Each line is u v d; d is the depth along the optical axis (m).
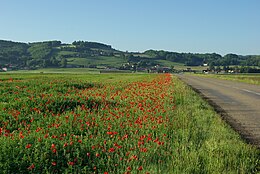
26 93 19.28
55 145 7.23
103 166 6.64
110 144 7.82
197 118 12.65
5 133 8.26
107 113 12.34
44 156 6.63
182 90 25.17
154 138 8.91
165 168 6.60
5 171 5.96
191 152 7.45
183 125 10.56
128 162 6.67
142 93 20.11
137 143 8.09
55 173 6.32
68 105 13.75
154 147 7.77
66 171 6.23
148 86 26.70
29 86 26.42
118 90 25.73
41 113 11.64
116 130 9.49
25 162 6.35
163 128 9.89
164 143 8.21
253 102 21.59
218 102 21.47
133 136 8.79
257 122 13.54
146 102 15.77
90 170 6.55
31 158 6.46
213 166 6.75
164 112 12.66
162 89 23.91
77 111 12.47
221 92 30.58
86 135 8.75
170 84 30.97
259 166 7.24
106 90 25.55
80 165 6.64
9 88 21.80
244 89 35.25
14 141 7.20
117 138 8.46
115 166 6.63
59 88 25.45
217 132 10.09
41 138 7.65
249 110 17.41
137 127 9.84
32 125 9.91
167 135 9.19
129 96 19.02
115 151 7.42
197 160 6.92
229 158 7.23
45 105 13.16
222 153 7.64
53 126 9.45
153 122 10.48
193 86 40.59
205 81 59.50
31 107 12.74
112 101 16.16
